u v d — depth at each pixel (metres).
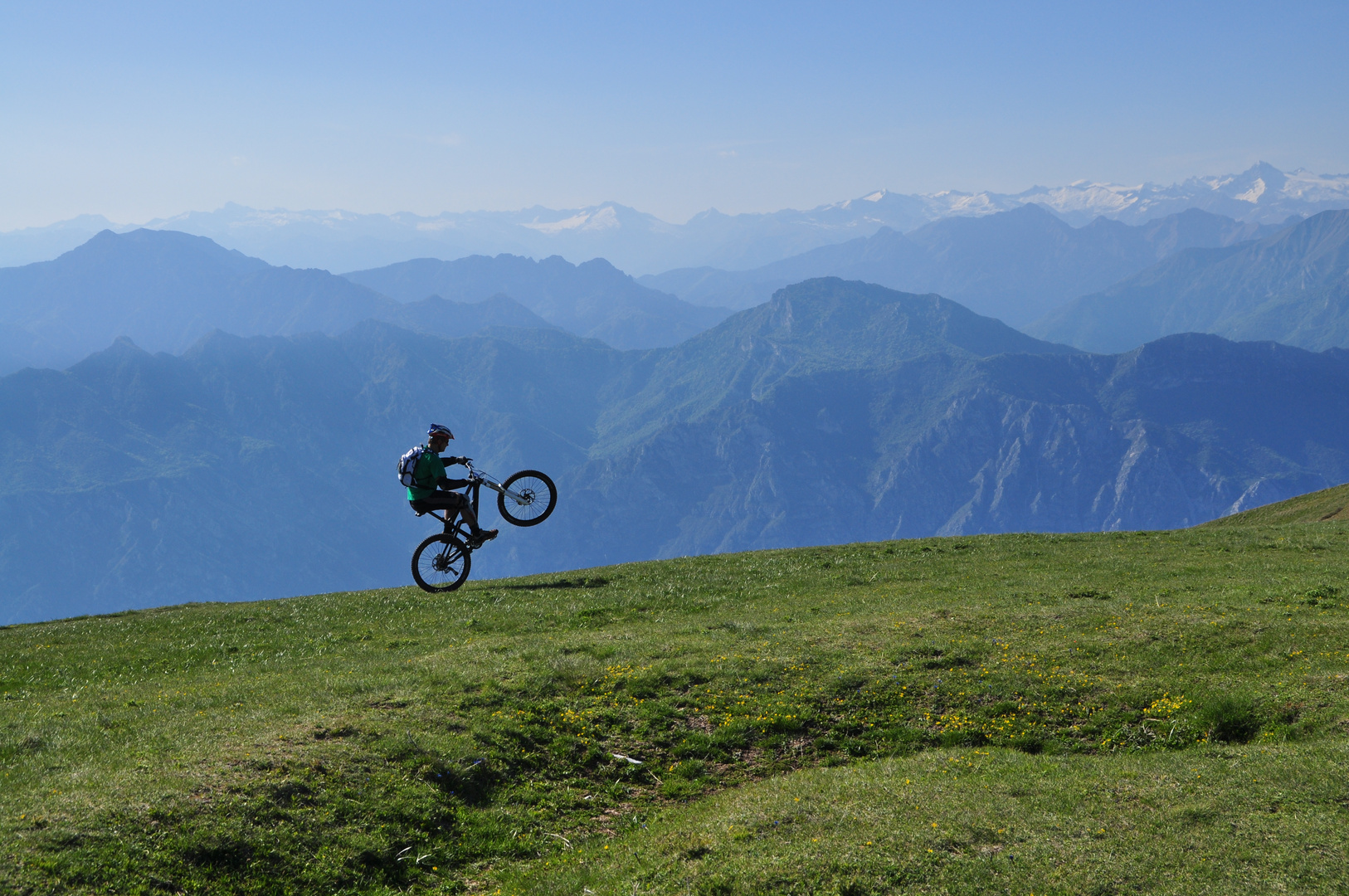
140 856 11.35
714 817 13.80
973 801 13.14
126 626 33.66
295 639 29.20
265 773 14.02
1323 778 12.65
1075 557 38.56
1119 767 14.55
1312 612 23.27
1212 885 10.08
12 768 14.59
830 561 41.66
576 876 12.23
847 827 12.56
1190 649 21.09
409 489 19.36
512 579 42.25
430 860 13.12
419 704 18.45
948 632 23.52
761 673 20.67
